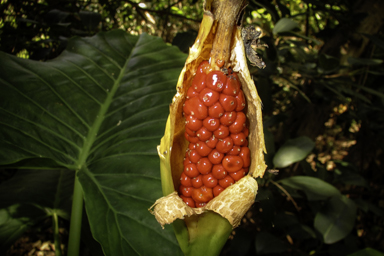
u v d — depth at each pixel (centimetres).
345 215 31
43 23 32
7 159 17
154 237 17
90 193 18
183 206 13
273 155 30
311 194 28
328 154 64
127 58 29
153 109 24
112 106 25
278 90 50
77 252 20
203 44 13
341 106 56
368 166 49
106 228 17
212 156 14
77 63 27
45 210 27
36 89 22
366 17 33
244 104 13
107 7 43
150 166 20
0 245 23
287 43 35
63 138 21
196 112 13
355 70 38
